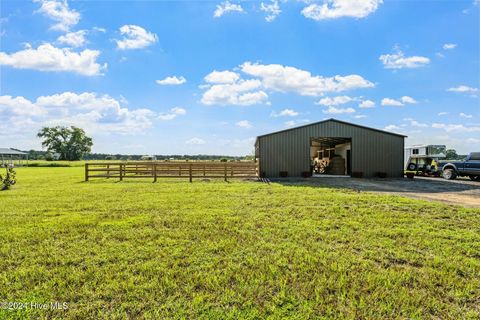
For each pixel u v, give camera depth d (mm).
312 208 6340
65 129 66500
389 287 2734
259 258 3395
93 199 7656
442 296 2609
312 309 2354
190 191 9312
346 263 3260
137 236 4242
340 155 21047
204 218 5359
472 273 3078
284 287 2699
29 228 4695
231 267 3139
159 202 7121
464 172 14508
